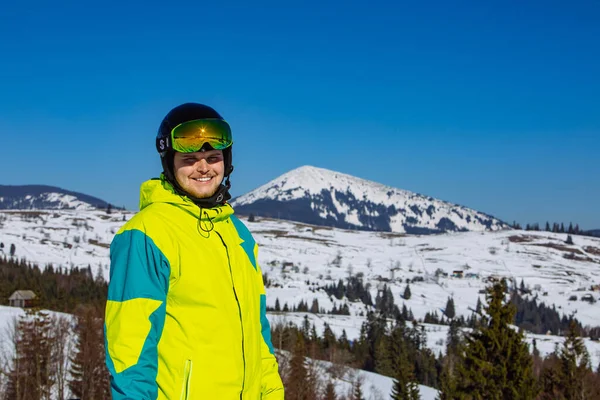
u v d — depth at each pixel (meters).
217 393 2.65
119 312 2.56
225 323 2.73
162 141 2.97
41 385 35.69
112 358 2.51
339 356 67.69
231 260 2.90
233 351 2.73
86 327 38.41
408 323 151.88
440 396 43.81
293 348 44.09
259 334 3.06
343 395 52.50
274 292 195.38
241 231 3.19
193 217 2.86
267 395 3.12
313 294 193.88
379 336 95.19
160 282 2.65
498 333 21.44
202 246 2.79
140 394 2.46
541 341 126.69
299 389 40.00
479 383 21.47
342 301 187.50
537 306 186.12
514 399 20.88
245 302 2.90
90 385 35.88
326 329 91.31
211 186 2.98
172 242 2.71
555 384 31.39
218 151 3.01
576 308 194.25
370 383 65.19
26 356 35.59
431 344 120.62
